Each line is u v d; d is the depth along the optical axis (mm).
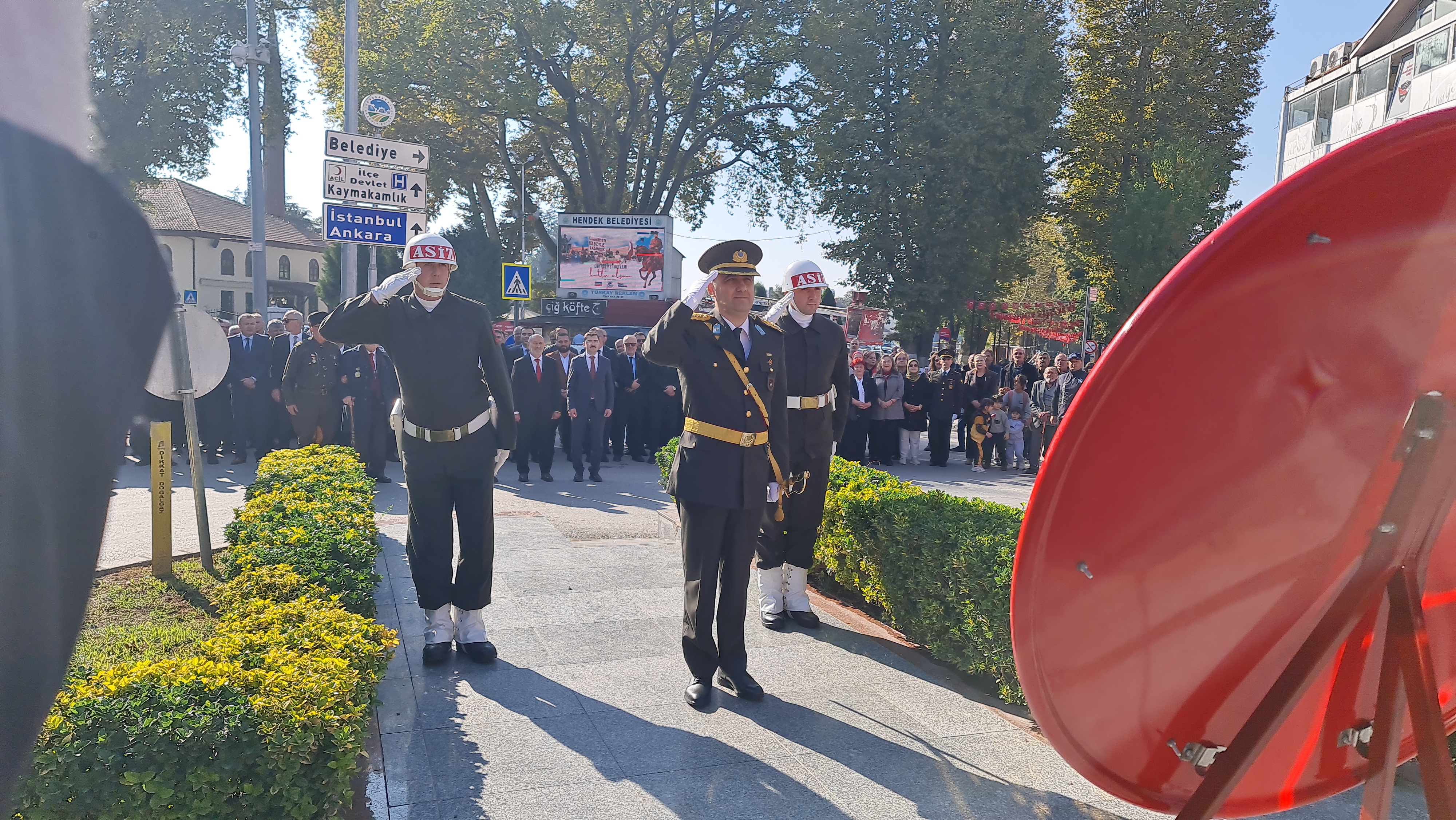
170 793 2566
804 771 3521
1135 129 29781
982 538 4336
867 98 25281
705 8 27547
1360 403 1213
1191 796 1525
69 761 2498
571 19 26500
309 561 4430
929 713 4105
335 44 28422
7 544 508
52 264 516
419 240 4375
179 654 4191
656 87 28891
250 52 14000
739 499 4109
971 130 24359
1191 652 1371
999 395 14805
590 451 11328
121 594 5242
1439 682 1600
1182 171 27344
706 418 4156
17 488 508
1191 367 1121
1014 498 11383
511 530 7785
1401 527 1307
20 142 494
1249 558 1300
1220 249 1044
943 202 25531
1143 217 27281
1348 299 1128
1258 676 1436
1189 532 1247
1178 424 1158
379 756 3570
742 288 4191
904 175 25125
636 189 30422
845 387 5465
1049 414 13648
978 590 4258
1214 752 1483
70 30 514
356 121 11500
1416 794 3332
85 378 534
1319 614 1382
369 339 4426
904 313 26328
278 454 7594
